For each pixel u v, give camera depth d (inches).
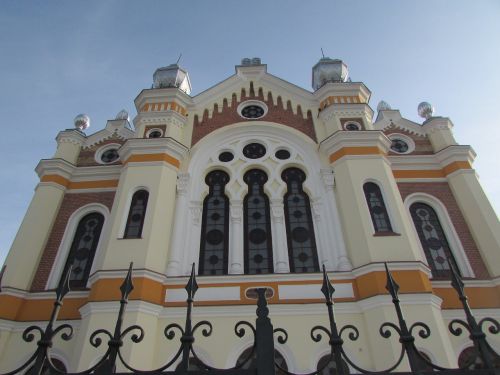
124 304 182.5
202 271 448.8
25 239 483.2
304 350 369.4
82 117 652.7
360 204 459.5
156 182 489.4
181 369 160.9
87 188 555.8
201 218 492.4
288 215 497.0
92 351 354.3
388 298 379.9
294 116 610.9
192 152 553.9
